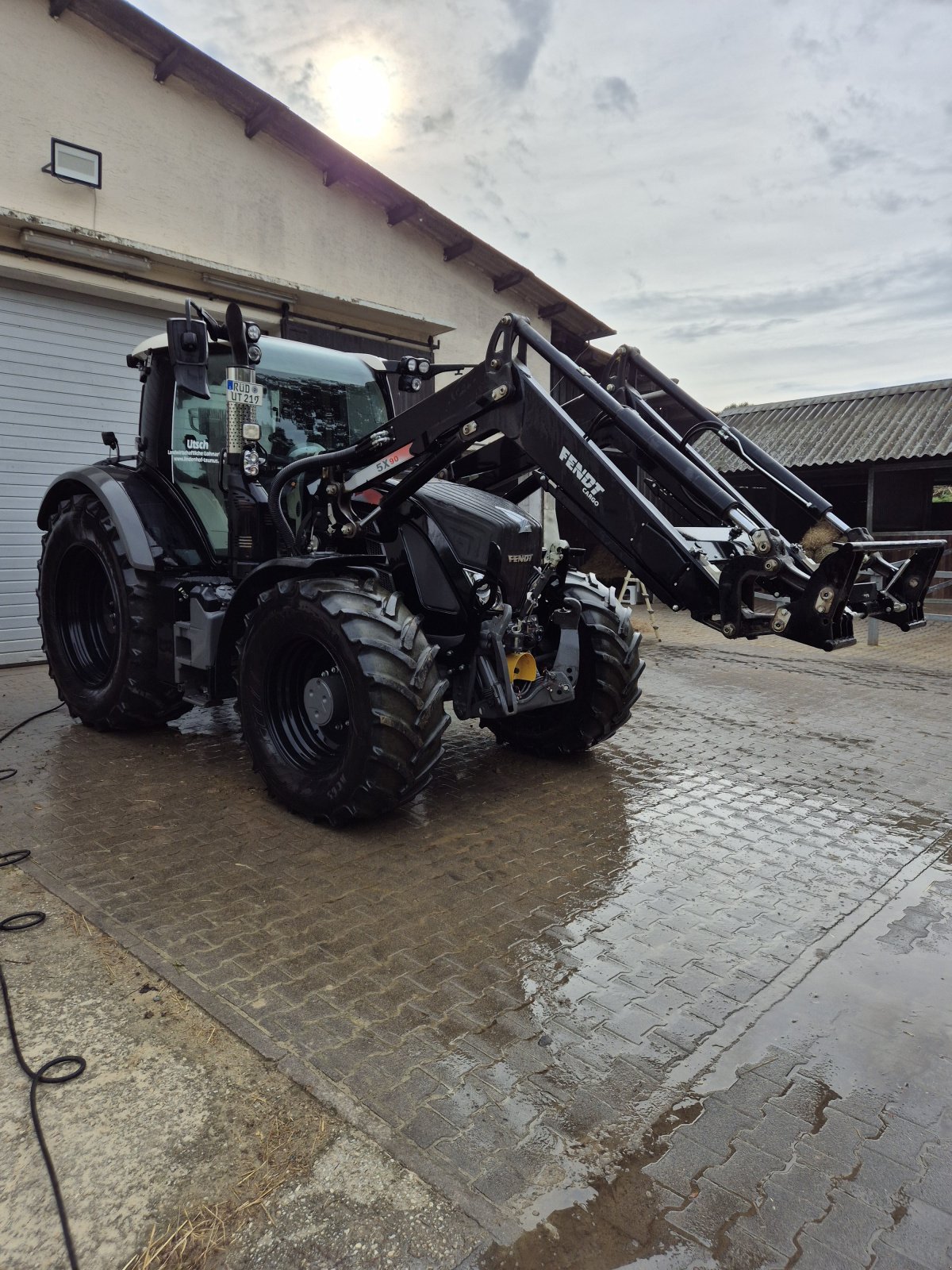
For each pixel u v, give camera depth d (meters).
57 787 4.00
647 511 2.98
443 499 3.82
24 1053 2.11
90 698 4.83
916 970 2.65
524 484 4.33
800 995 2.49
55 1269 1.53
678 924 2.89
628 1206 1.71
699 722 5.71
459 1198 1.71
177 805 3.80
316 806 3.52
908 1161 1.86
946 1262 1.60
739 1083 2.09
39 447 6.77
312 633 3.44
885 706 6.30
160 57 7.11
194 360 3.71
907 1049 2.25
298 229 8.50
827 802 4.12
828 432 14.51
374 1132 1.88
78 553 4.98
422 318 9.19
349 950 2.64
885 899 3.12
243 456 4.07
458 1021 2.30
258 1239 1.61
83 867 3.15
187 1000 2.35
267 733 3.77
